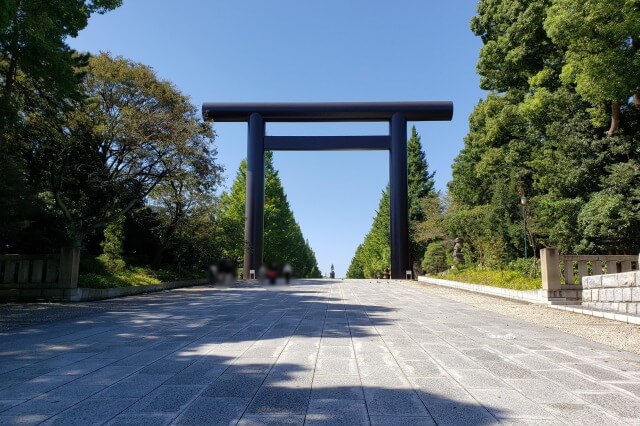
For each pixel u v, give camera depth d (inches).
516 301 472.1
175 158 665.6
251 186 1074.7
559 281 418.9
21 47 407.8
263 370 171.3
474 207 997.8
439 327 281.3
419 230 1245.1
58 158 579.5
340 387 148.9
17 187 436.8
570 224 624.7
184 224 783.7
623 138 602.5
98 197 648.4
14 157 490.0
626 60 481.4
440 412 125.3
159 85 681.6
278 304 433.1
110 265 631.2
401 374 165.6
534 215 756.6
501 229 821.2
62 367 176.9
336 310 379.9
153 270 733.9
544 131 747.4
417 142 1537.9
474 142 1005.8
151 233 800.9
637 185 570.6
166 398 137.5
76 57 504.4
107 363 183.5
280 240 1413.6
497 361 186.5
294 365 179.3
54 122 532.4
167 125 644.7
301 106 1093.1
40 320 315.0
